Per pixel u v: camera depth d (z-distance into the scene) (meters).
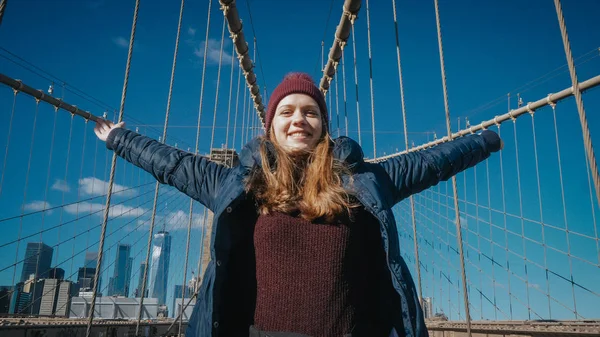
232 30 9.86
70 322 18.72
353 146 1.96
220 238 1.81
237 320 1.81
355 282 1.77
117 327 20.36
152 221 6.98
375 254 1.87
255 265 1.83
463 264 4.39
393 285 1.70
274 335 1.67
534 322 13.39
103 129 2.28
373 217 1.88
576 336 10.30
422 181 2.00
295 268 1.73
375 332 1.79
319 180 1.81
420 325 1.65
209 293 1.78
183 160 2.06
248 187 1.84
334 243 1.75
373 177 1.86
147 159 2.09
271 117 2.05
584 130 2.16
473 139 2.18
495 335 13.63
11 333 13.05
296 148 1.94
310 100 1.98
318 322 1.68
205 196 2.00
